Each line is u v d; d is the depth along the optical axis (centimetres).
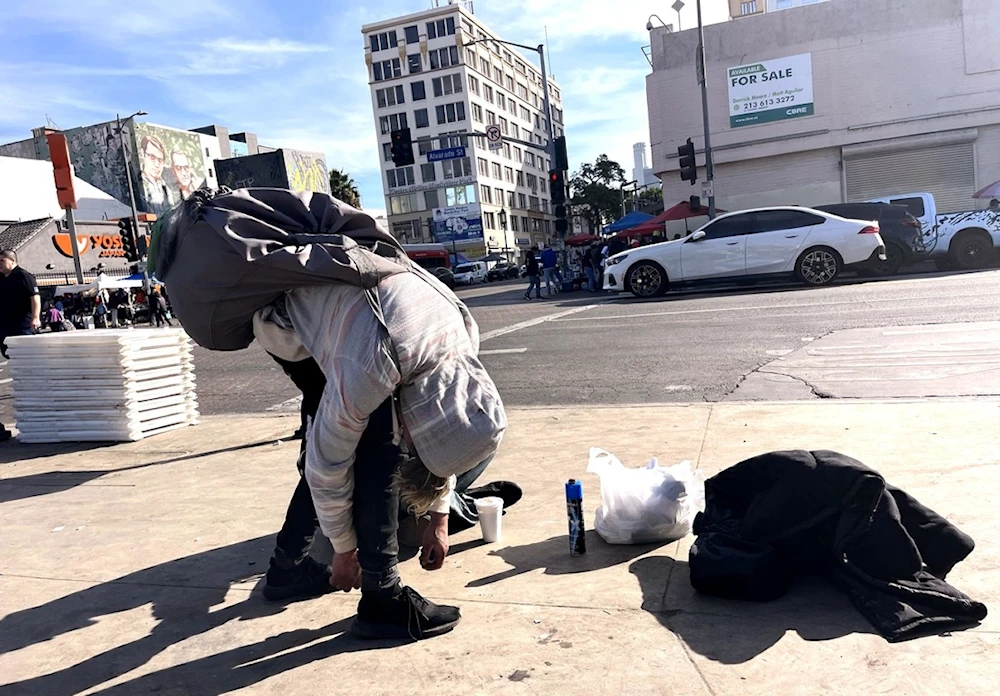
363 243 233
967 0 2283
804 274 1326
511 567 285
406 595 234
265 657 232
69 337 562
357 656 227
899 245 1461
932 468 336
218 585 290
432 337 211
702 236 1398
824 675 195
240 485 424
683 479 301
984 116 2317
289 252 206
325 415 206
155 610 272
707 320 980
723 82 2542
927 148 2392
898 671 193
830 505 239
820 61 2441
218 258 208
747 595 238
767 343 757
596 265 2036
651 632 225
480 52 7556
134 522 372
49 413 576
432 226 7356
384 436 220
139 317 3216
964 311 821
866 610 222
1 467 513
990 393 474
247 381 873
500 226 7794
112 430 561
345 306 209
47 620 269
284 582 274
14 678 230
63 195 2216
